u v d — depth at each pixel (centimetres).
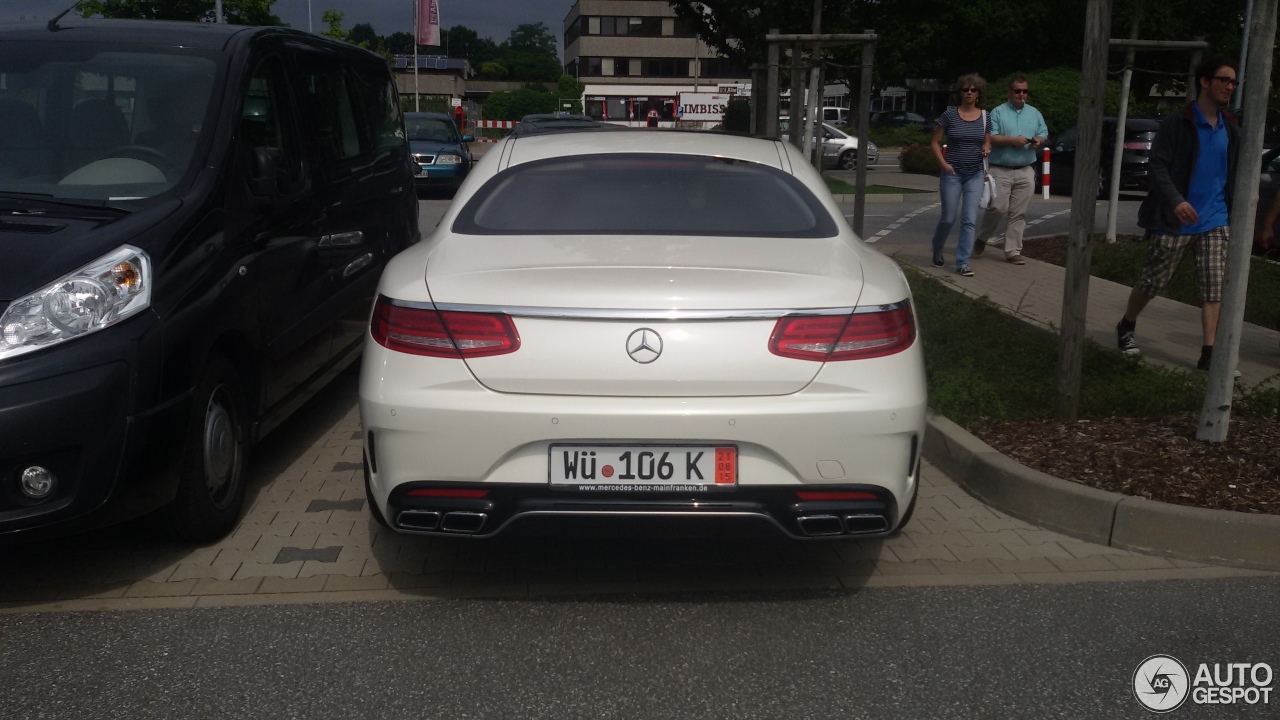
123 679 349
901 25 4700
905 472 381
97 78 520
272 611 398
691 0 2111
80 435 383
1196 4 4622
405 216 782
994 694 344
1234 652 372
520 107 9700
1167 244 721
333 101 666
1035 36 5397
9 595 411
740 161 489
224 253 467
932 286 953
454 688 345
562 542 466
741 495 368
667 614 399
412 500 373
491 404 363
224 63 539
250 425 500
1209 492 480
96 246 414
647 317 363
